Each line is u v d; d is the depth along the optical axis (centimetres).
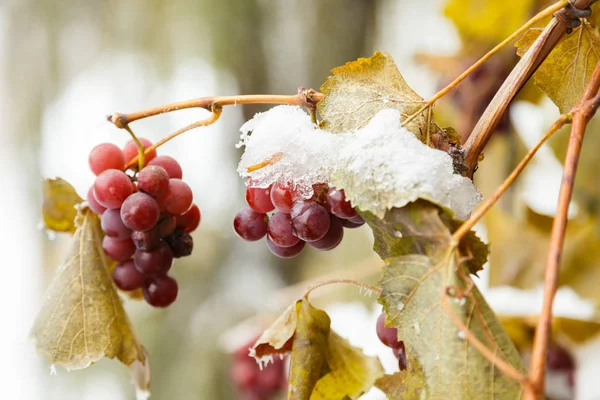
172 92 119
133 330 67
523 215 83
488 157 87
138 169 66
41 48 126
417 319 59
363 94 63
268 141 62
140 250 66
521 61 62
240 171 62
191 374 115
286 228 63
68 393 122
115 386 121
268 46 120
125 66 121
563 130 83
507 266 83
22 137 127
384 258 62
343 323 108
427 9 117
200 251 123
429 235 59
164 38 118
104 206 65
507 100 62
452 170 60
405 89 63
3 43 127
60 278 66
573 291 81
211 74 118
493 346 59
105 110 123
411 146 60
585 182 82
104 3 123
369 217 61
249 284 124
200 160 120
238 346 99
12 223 134
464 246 59
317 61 119
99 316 66
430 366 59
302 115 63
